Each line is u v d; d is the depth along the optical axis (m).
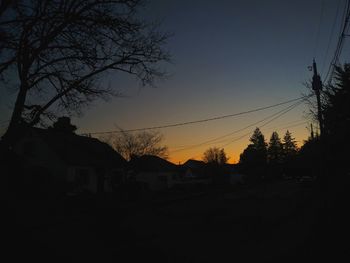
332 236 12.06
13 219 18.97
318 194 30.34
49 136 41.78
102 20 16.11
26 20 14.95
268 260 9.77
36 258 10.87
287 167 109.31
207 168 79.19
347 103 24.83
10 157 27.14
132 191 39.47
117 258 10.87
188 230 16.36
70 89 17.56
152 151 46.50
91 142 48.59
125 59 18.06
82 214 22.72
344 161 28.80
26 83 16.67
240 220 19.44
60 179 36.50
